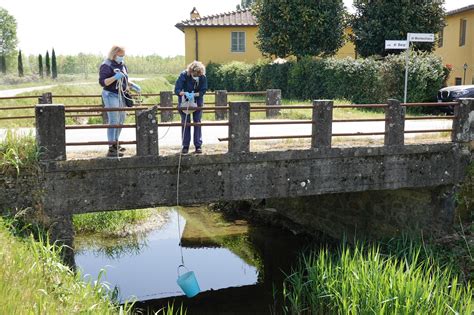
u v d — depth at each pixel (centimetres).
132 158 858
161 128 1273
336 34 2814
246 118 916
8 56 5928
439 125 1491
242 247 1366
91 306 686
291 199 1493
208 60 3591
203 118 1695
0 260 661
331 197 1355
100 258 1256
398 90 2119
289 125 1440
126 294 1061
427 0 2602
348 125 1480
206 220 1568
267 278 1167
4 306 548
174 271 1192
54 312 595
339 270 929
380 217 1235
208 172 911
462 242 1082
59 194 837
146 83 3356
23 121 1764
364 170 1027
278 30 2825
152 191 882
